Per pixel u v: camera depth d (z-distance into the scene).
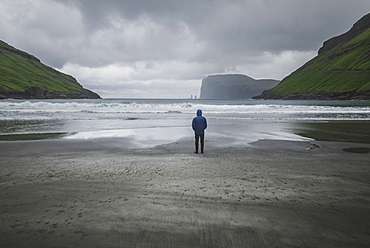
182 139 11.45
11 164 6.55
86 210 3.50
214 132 13.88
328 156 7.80
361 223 3.13
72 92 180.00
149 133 13.34
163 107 36.19
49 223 3.09
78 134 12.85
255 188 4.56
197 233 2.84
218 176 5.41
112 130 14.45
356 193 4.30
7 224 3.05
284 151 8.70
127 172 5.74
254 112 30.47
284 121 20.16
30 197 4.03
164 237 2.75
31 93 134.00
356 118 22.94
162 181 5.01
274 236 2.79
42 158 7.36
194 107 36.81
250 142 10.71
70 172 5.72
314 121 20.19
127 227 2.98
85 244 2.59
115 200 3.91
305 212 3.47
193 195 4.16
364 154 8.13
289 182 4.96
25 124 17.08
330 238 2.75
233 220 3.20
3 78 136.38
